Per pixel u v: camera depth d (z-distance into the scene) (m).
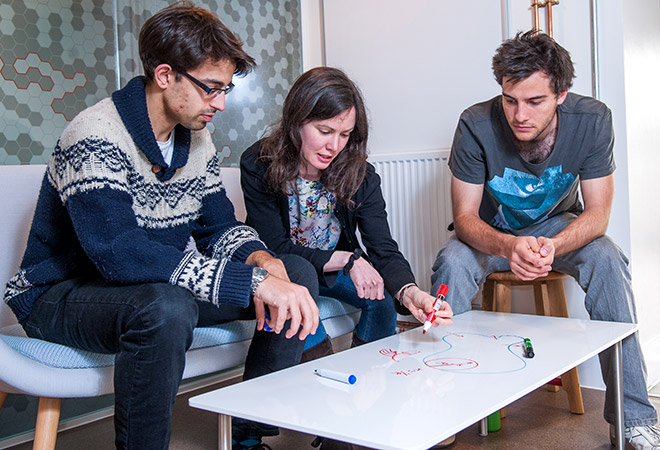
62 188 1.18
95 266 1.22
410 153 2.59
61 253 1.29
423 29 2.61
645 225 2.36
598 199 1.79
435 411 0.89
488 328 1.46
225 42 1.20
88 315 1.17
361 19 2.79
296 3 2.94
